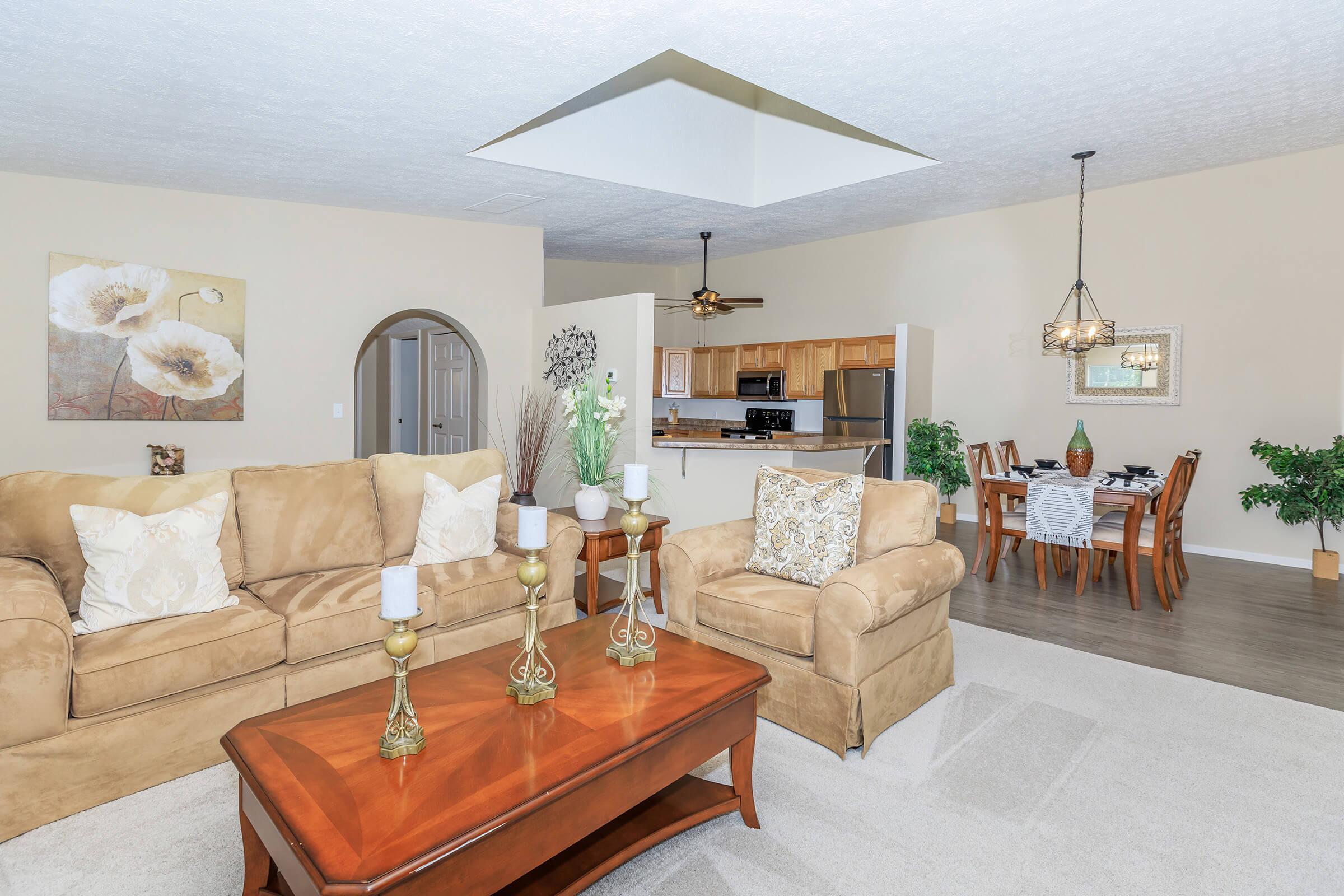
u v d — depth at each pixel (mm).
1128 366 6055
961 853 2025
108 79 3100
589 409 4066
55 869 1919
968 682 3188
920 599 2713
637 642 2260
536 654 1967
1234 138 4750
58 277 4289
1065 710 2920
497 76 3188
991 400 6891
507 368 6328
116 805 2199
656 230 7043
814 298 8203
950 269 7078
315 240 5273
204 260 4816
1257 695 3064
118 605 2414
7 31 2682
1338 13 2951
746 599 2830
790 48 3168
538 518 1917
